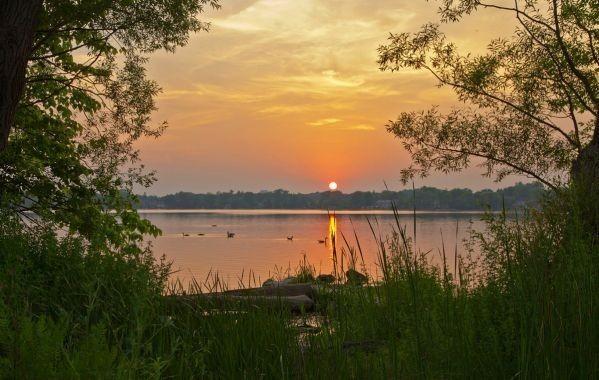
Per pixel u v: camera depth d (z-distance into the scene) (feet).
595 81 40.91
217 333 18.58
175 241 266.77
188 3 47.75
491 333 14.67
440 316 15.90
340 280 19.29
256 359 17.10
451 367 14.70
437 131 45.16
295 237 306.14
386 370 16.10
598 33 40.34
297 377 16.06
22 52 32.07
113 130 50.26
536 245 16.28
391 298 17.21
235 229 436.35
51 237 22.99
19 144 45.75
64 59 48.55
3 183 43.91
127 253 21.39
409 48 45.80
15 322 11.43
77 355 10.37
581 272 15.48
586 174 25.39
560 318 13.61
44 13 41.63
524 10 41.42
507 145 42.75
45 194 44.75
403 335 16.55
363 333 18.66
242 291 22.43
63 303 18.29
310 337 17.88
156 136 50.85
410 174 46.42
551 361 13.02
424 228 375.86
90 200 46.39
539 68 42.34
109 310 17.38
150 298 18.02
